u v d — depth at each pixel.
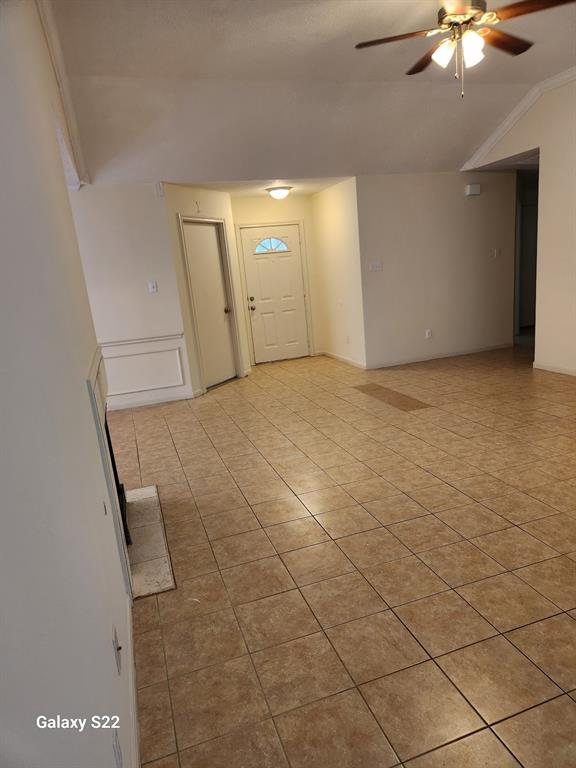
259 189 5.80
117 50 3.20
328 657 1.75
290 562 2.31
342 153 5.12
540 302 5.20
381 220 5.78
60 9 2.67
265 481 3.20
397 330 6.15
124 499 2.69
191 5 2.79
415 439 3.69
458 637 1.79
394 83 4.25
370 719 1.51
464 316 6.45
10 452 0.61
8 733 0.47
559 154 4.66
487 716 1.48
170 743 1.48
